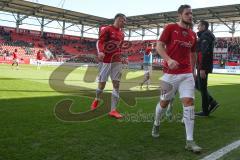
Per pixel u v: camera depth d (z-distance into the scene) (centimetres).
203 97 632
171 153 378
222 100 934
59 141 411
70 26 4788
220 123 572
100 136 446
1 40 4259
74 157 350
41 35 4650
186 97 402
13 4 3600
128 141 425
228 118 625
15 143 394
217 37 4322
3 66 2870
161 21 4169
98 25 4681
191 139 390
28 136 430
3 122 511
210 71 614
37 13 4112
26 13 4069
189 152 384
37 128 479
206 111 638
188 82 409
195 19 3703
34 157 344
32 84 1198
